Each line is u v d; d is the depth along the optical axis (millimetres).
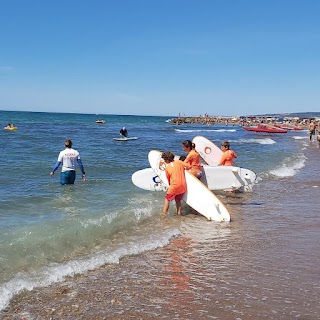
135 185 11031
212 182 10812
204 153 13766
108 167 15797
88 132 49188
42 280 4832
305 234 7184
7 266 5203
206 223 7980
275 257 5895
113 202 9477
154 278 5039
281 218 8438
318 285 4852
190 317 4020
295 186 12586
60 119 107312
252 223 8008
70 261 5500
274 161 19531
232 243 6609
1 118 96250
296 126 79188
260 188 12188
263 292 4633
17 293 4457
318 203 10078
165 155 8641
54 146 25516
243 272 5270
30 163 16031
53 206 8859
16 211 8289
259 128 59438
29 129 51625
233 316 4035
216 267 5457
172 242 6645
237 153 23875
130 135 47594
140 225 7660
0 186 10969
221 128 82125
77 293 4547
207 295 4547
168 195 8547
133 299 4426
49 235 6562
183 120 112688
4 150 21469
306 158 21969
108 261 5598
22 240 6250
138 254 5973
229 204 9898
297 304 4316
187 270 5336
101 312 4113
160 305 4285
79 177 13070
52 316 4000
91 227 7141
